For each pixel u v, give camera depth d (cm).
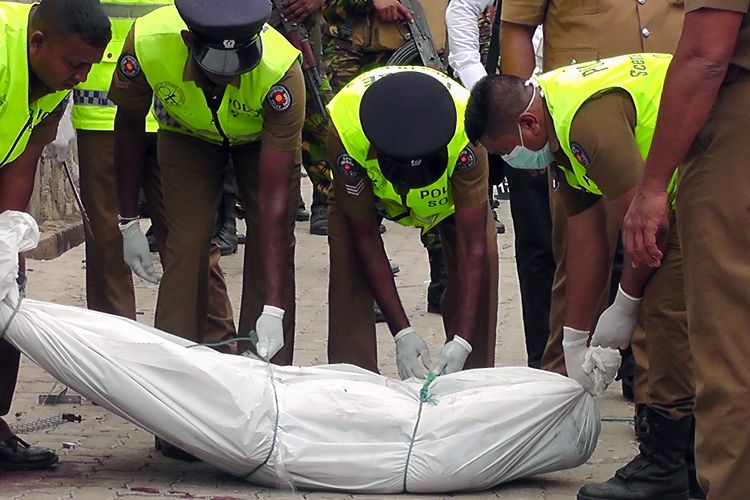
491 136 495
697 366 402
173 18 538
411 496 505
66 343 489
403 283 958
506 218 1286
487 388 516
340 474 500
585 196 513
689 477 517
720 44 379
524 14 598
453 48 672
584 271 517
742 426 391
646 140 475
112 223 669
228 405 493
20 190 510
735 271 390
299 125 541
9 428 539
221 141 568
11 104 471
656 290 486
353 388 513
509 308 897
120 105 558
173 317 566
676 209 410
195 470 539
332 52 854
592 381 514
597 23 580
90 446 574
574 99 473
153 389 490
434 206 546
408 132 513
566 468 525
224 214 1027
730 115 387
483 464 502
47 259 984
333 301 583
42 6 470
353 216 554
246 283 592
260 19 509
